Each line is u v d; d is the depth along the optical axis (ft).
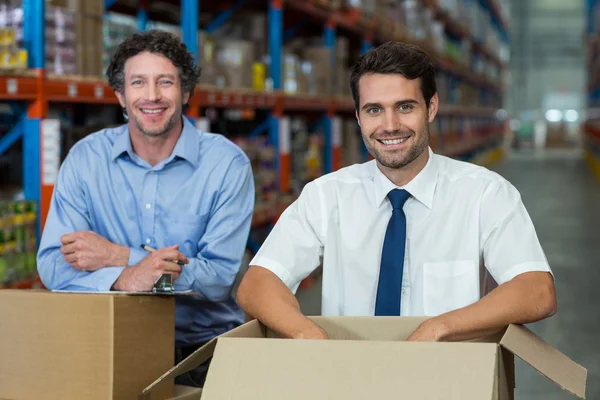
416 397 4.35
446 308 6.35
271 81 18.26
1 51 9.59
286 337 5.61
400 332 5.55
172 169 7.62
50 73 10.94
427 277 6.38
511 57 120.16
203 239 7.59
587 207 37.35
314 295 17.80
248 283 6.21
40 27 10.30
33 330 5.79
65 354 5.70
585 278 21.01
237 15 20.25
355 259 6.56
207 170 7.65
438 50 37.42
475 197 6.40
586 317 16.83
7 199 10.39
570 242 27.02
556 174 59.26
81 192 7.64
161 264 6.75
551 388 12.28
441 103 42.37
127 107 7.44
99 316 5.59
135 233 7.57
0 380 5.90
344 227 6.61
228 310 8.07
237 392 4.57
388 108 6.12
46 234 7.55
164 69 7.30
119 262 7.09
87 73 11.67
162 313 5.98
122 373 5.65
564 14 121.19
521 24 119.85
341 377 4.50
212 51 15.44
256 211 16.37
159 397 5.99
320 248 6.78
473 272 6.33
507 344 4.67
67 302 5.68
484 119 73.10
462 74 49.70
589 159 73.46
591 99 73.36
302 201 6.76
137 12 19.86
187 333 7.83
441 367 4.42
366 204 6.61
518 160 79.20
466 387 4.32
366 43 25.68
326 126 22.02
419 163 6.41
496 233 6.21
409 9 31.07
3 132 12.87
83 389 5.65
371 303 6.51
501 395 4.67
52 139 10.42
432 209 6.43
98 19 11.88
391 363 4.49
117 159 7.60
